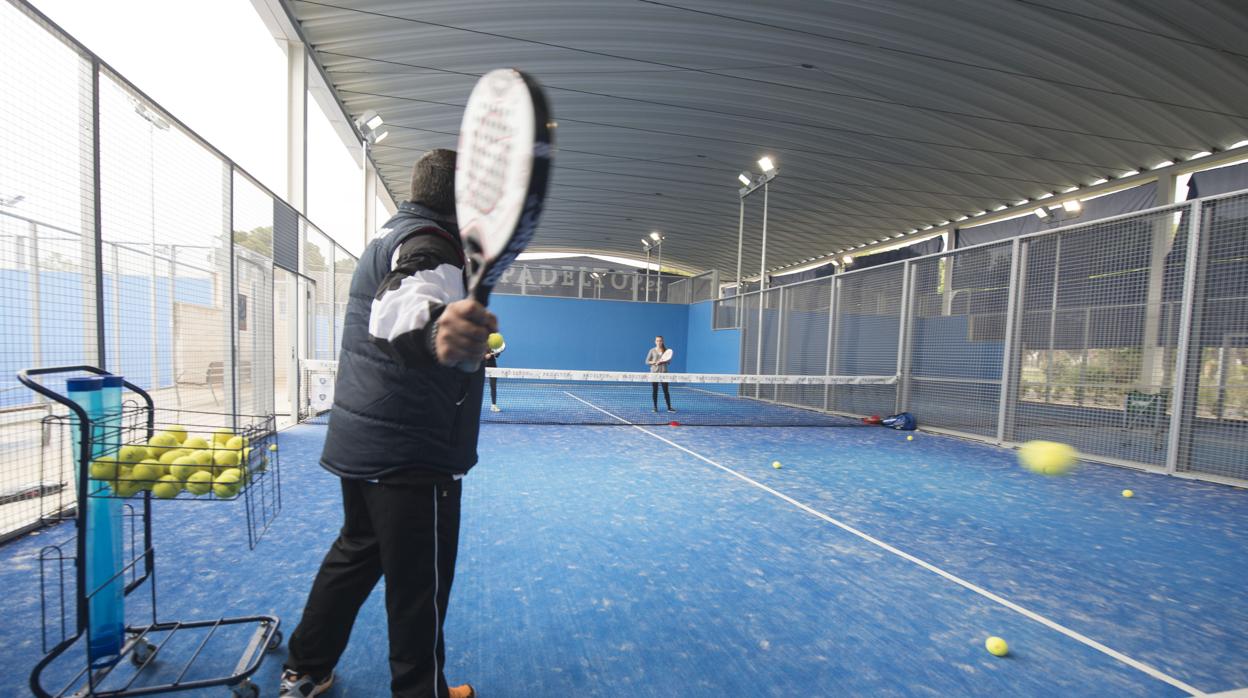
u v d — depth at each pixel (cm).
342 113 1032
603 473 518
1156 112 925
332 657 178
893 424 896
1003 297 778
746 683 203
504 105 96
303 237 765
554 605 258
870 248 2002
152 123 405
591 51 880
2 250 314
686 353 1834
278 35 784
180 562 294
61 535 326
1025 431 739
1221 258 566
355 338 155
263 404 639
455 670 206
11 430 365
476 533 348
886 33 796
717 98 1025
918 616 258
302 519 367
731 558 320
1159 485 545
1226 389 563
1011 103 955
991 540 364
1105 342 667
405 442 148
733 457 618
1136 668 221
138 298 555
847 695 198
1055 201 1336
